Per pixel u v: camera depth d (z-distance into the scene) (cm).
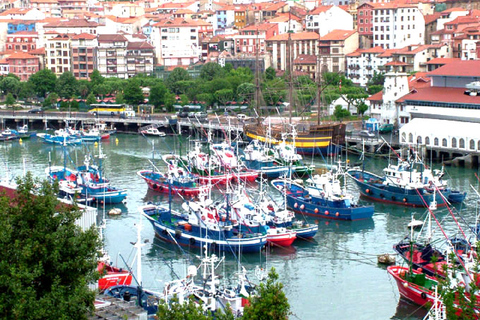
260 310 8825
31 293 8312
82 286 8550
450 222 16675
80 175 19100
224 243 14625
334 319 11875
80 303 8544
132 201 18875
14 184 17388
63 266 8669
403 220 17112
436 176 19425
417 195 18150
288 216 15988
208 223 15000
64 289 8675
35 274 8350
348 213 17000
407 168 19312
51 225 9019
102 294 11162
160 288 12812
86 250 9019
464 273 11406
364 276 13625
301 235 15512
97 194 18300
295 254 14838
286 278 13550
